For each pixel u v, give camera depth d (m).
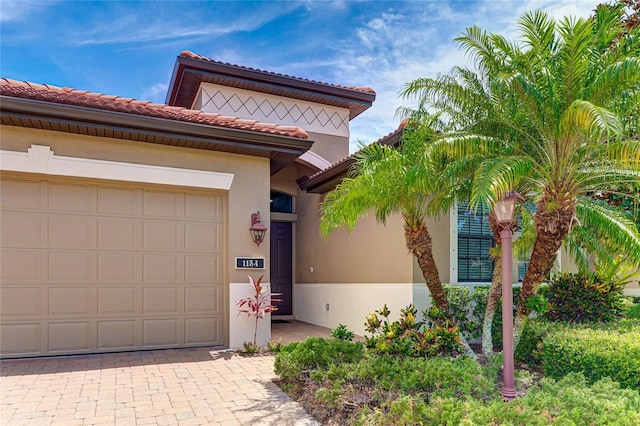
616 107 6.25
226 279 9.91
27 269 8.49
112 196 9.22
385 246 11.02
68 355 8.69
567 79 6.27
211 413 5.79
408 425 4.73
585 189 7.13
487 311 8.28
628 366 6.06
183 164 9.58
